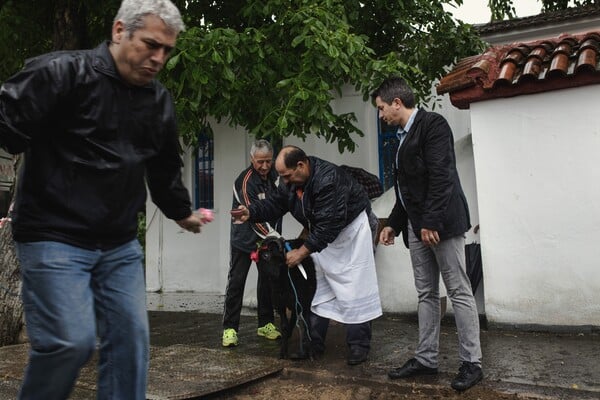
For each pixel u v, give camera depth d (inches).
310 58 207.9
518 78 186.9
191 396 126.6
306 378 146.3
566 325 182.4
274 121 221.0
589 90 181.6
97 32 288.2
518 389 125.4
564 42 202.2
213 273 323.6
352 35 209.3
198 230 105.2
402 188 137.1
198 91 207.3
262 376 145.7
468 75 194.2
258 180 180.7
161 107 86.4
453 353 161.2
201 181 340.2
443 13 272.2
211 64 203.8
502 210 192.7
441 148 129.0
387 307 224.7
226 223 315.3
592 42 194.4
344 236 156.2
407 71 241.8
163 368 150.6
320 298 159.6
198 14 262.8
